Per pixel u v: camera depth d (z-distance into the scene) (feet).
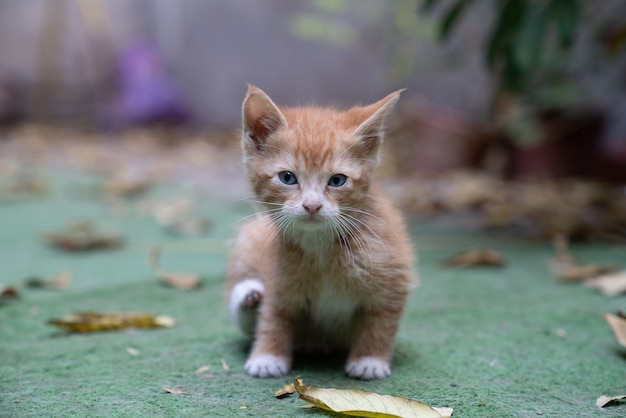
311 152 2.25
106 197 4.68
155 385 2.15
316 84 8.05
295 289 2.25
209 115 8.71
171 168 6.02
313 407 2.04
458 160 5.49
